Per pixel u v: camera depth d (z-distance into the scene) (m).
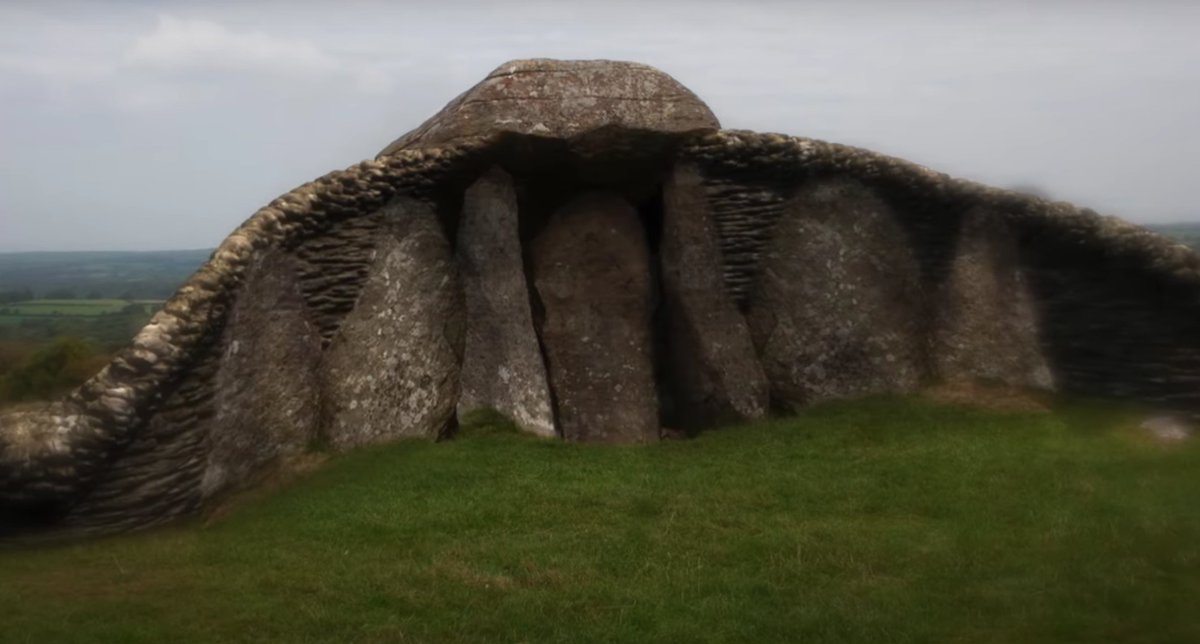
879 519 8.11
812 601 6.55
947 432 10.52
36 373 10.36
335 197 10.59
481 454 10.10
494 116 11.57
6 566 7.90
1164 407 11.21
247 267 9.59
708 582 6.84
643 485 9.03
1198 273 10.98
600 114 11.70
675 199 12.07
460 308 11.55
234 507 9.10
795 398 11.91
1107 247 11.31
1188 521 7.77
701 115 11.98
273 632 6.36
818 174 12.04
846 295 11.95
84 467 8.30
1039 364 11.83
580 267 12.18
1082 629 6.14
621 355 12.02
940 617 6.32
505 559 7.31
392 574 7.10
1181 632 6.08
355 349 10.66
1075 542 7.43
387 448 10.29
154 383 8.60
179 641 6.29
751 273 12.21
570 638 6.14
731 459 9.90
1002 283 11.94
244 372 9.58
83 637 6.34
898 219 12.06
